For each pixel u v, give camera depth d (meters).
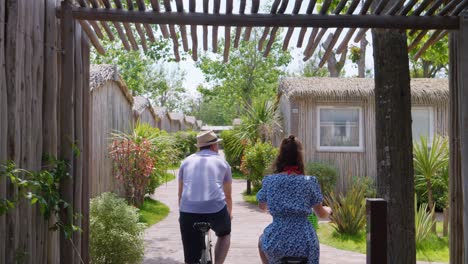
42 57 4.80
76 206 5.30
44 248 4.81
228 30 5.18
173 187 22.12
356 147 16.12
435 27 4.97
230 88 43.06
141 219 12.72
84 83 5.64
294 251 4.21
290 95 15.88
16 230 4.22
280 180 4.42
